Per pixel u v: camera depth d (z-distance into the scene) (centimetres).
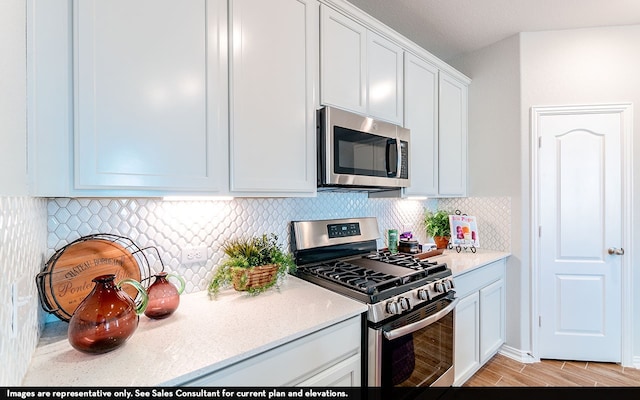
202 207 148
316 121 152
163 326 106
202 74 115
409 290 147
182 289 123
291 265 165
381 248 236
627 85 227
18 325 71
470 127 272
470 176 272
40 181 85
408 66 204
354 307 124
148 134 103
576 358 238
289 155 141
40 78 85
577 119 235
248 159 127
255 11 129
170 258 139
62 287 103
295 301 131
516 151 246
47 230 110
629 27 228
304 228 183
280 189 138
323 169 151
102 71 94
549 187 240
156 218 135
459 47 265
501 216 254
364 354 129
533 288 241
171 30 107
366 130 167
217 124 118
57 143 88
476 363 213
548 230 241
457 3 205
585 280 236
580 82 234
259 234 169
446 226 259
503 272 249
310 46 149
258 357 95
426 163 221
